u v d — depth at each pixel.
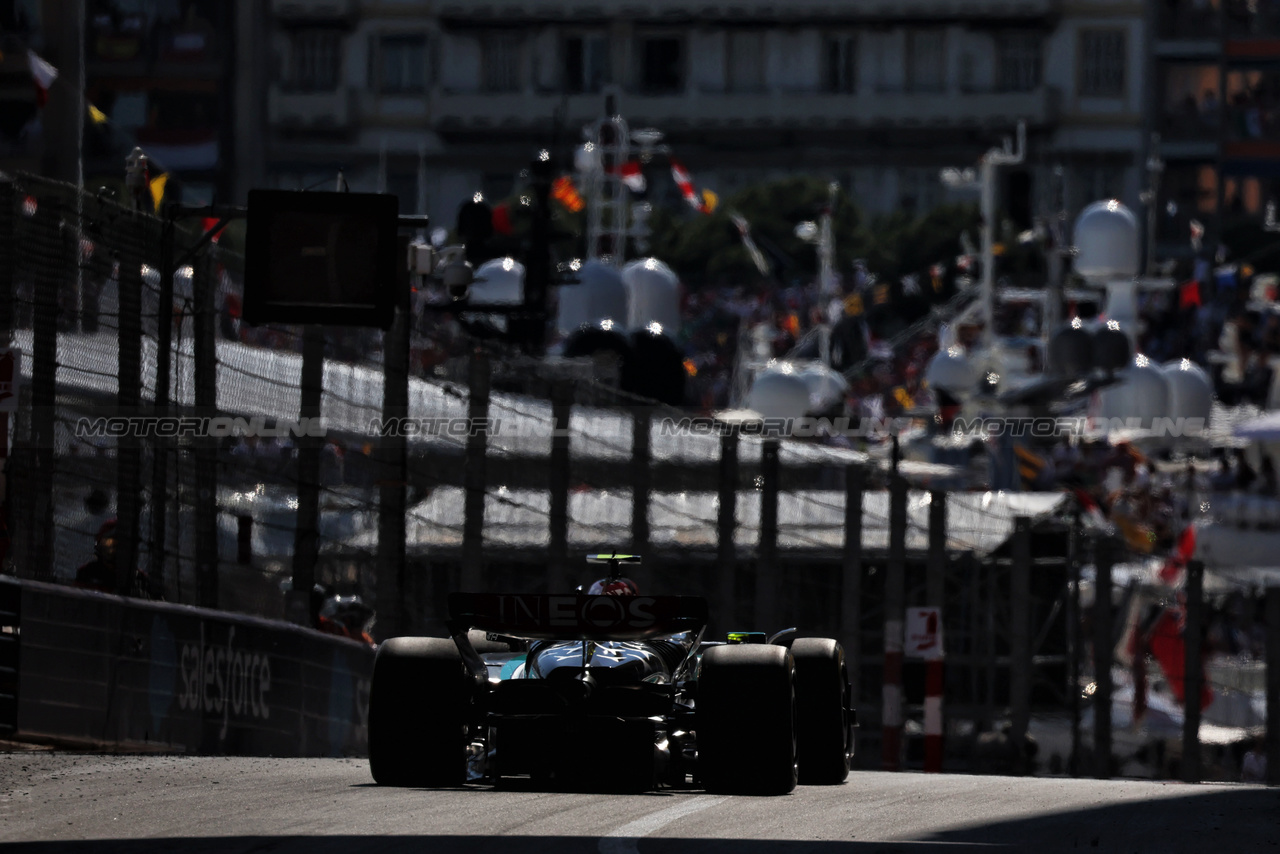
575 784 33.22
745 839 26.44
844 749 38.22
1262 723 105.75
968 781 43.25
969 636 100.12
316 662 60.34
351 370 70.56
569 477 80.69
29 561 52.06
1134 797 36.12
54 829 26.55
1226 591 113.88
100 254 56.81
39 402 52.94
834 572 95.31
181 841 25.09
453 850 24.42
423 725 33.25
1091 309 189.00
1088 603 108.44
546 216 112.81
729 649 33.50
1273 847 27.28
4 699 44.75
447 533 81.50
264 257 56.81
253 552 65.69
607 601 33.00
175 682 51.28
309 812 28.83
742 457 92.31
